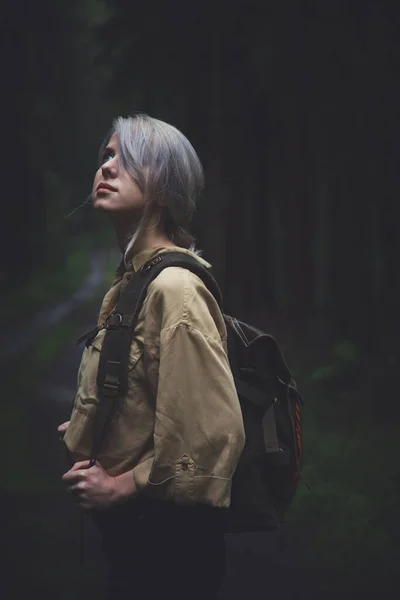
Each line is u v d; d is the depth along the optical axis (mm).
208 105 15594
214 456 2035
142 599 2211
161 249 2264
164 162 2289
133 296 2178
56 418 10641
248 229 17281
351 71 12094
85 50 16562
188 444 2031
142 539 2193
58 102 42938
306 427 8547
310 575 5008
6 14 33875
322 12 11727
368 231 12945
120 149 2316
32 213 41625
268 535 5797
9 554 5453
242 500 2195
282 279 15992
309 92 12680
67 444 2242
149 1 14625
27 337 22812
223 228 16203
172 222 2371
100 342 2227
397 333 12016
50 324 26531
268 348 2291
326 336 13094
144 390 2146
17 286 37938
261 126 16172
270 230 16641
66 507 6574
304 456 7465
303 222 15188
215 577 2199
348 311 13367
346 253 13609
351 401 9273
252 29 12789
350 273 13555
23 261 39625
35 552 5492
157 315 2119
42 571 5109
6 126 36812
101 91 15688
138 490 2098
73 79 45812
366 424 8469
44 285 40688
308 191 14969
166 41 14859
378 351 11266
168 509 2154
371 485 6516
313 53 12078
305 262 15195
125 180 2295
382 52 11586
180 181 2309
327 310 13617
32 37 35875
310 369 11719
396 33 11508
